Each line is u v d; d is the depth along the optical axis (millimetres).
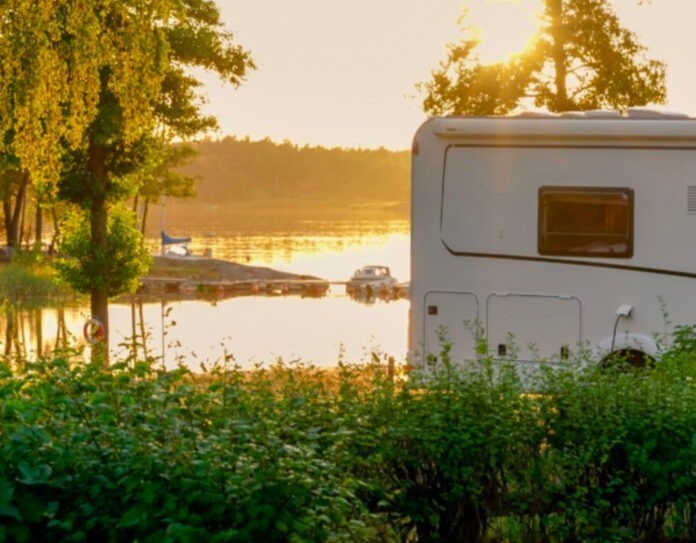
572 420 8516
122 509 6242
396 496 8211
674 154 15938
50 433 6676
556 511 8586
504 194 16438
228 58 39812
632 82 32938
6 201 80938
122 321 55344
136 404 7141
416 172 16719
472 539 8555
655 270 16031
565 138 16203
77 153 35906
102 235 38000
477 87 33500
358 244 147125
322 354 42719
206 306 67312
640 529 8703
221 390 7805
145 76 25000
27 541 6168
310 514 6066
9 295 60438
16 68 22688
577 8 33125
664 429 8516
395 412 8406
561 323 16312
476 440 8219
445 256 16641
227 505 6070
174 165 78312
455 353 16625
